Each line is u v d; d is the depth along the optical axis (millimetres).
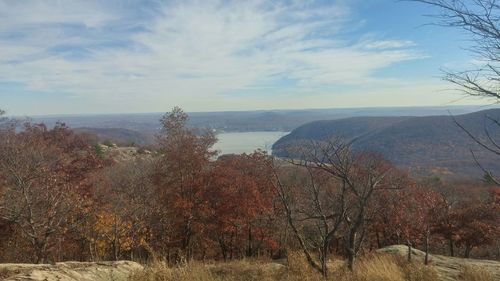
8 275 7336
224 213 24219
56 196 17625
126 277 8180
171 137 26125
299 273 9836
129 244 21094
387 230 23750
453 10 2988
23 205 16219
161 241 24000
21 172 18281
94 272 8281
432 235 30078
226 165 27953
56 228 16375
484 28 2936
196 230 23844
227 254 28891
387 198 17547
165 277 7797
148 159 37875
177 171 24812
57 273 7641
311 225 12688
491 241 30750
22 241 18578
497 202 30547
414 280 10656
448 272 13180
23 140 25656
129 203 23734
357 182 9812
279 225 25797
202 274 8312
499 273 13383
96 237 20719
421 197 21609
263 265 11250
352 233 9594
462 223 30234
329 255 19250
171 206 23656
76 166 29422
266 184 25391
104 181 27438
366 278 8984
